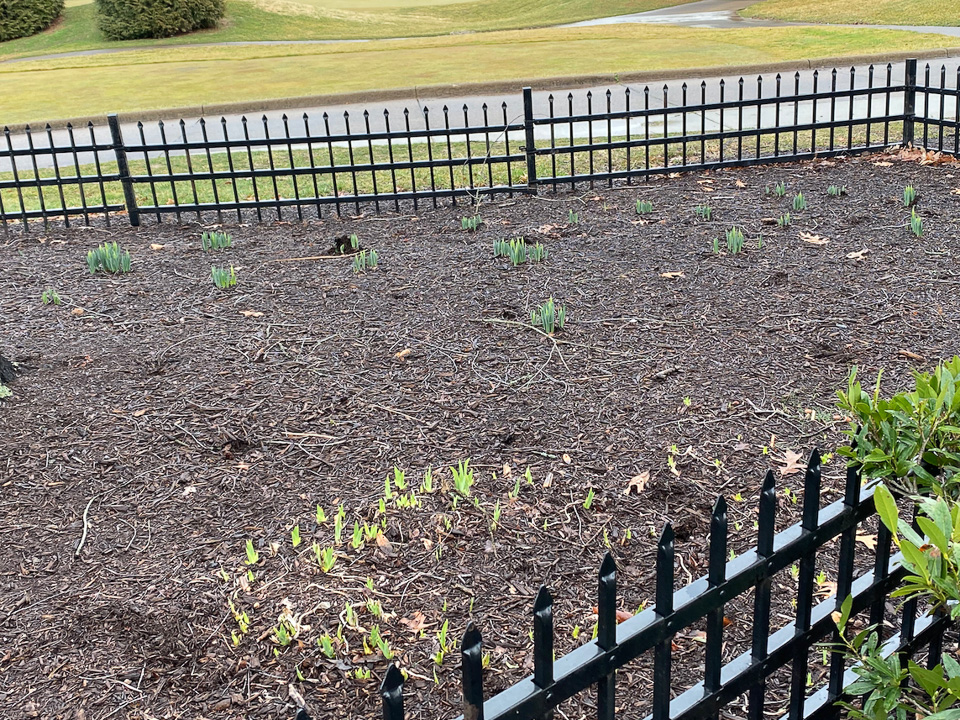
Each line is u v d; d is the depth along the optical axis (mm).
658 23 33094
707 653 2174
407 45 26812
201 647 3115
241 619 3217
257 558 3576
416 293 6340
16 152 8258
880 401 2359
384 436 4488
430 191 8742
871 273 6309
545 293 6230
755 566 2135
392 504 3904
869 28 23719
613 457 4230
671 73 17531
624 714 2787
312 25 38750
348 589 3389
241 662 3037
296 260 7223
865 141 10797
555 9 45688
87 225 8617
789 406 4629
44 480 4172
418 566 3516
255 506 3949
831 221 7496
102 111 16938
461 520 3785
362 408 4762
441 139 12750
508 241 7430
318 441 4465
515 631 3162
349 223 8367
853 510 2318
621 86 17047
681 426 4480
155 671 3018
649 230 7539
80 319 6066
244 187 10352
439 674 2963
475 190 8898
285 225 8422
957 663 2078
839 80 16156
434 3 53000
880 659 2213
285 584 3422
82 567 3574
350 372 5164
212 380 5102
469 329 5695
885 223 7355
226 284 6648
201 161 11805
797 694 2439
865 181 8656
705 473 4078
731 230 7391
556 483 4035
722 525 2023
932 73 16469
